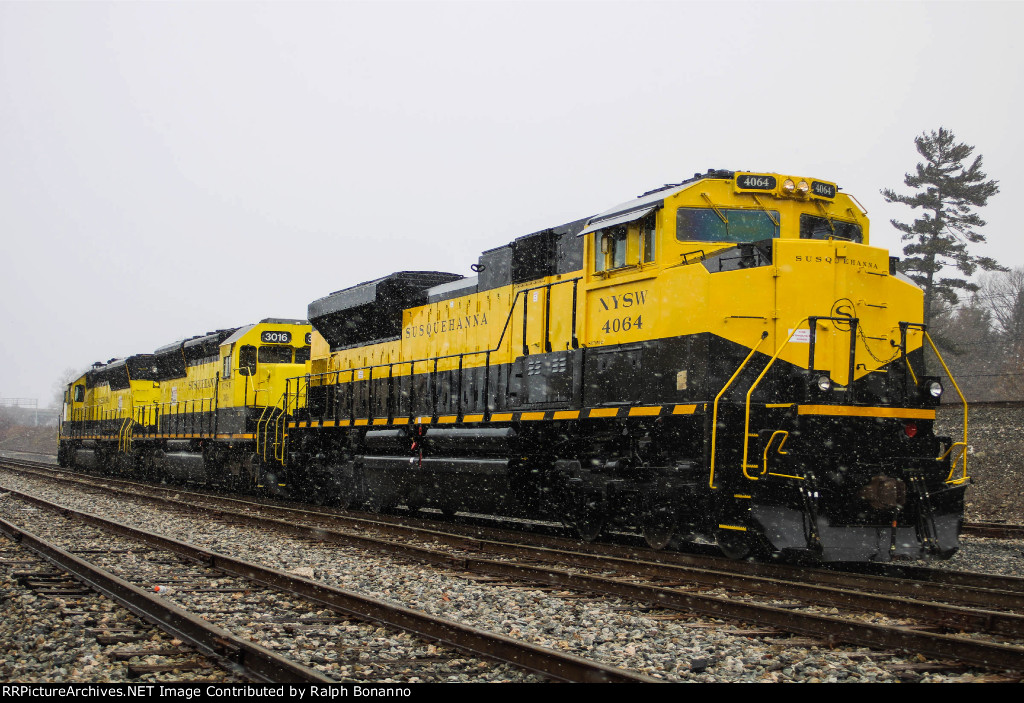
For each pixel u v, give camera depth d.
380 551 11.54
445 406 15.62
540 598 8.34
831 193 11.47
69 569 9.51
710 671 5.98
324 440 20.00
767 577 9.44
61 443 40.91
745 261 10.38
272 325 23.91
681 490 10.34
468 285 15.55
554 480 13.24
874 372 10.33
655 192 11.85
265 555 11.40
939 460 10.23
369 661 6.09
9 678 5.73
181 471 26.62
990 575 9.55
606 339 11.93
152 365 31.89
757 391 10.14
